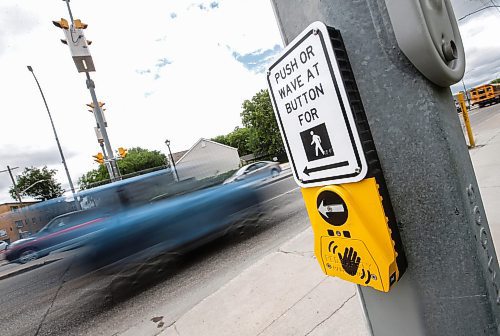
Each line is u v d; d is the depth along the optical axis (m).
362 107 0.65
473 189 0.65
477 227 0.62
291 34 0.80
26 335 3.48
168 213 4.86
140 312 3.19
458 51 0.64
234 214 5.46
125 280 4.20
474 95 33.50
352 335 1.75
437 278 0.64
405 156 0.63
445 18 0.62
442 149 0.59
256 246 4.18
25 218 11.22
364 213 0.66
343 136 0.66
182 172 6.56
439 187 0.60
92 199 5.91
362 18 0.62
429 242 0.63
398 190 0.65
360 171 0.64
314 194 0.77
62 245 7.80
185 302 3.08
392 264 0.62
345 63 0.65
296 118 0.78
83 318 3.49
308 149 0.76
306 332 1.91
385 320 0.75
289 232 4.45
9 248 8.16
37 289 5.40
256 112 38.81
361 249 0.66
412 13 0.54
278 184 10.91
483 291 0.60
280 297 2.42
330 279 2.48
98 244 4.96
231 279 3.23
